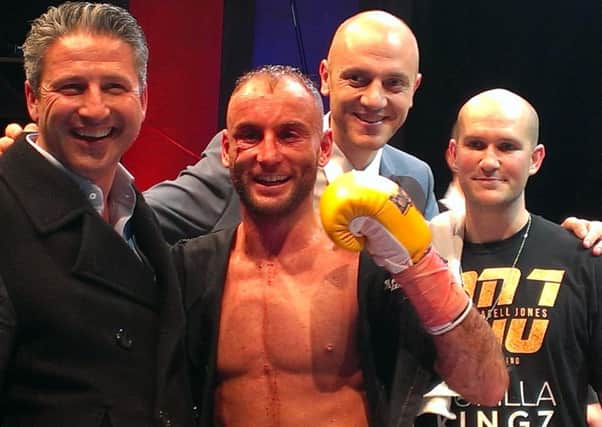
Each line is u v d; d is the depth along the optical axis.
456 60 4.13
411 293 1.70
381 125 2.45
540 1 4.10
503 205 2.13
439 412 1.87
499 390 1.75
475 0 4.12
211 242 1.96
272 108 1.81
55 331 1.61
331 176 2.47
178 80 3.81
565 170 4.17
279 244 1.89
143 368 1.70
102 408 1.62
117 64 1.72
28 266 1.61
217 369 1.87
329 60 2.53
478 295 2.12
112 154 1.75
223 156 1.93
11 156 1.72
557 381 2.02
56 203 1.68
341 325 1.84
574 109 4.12
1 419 1.63
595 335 2.04
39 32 1.72
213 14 3.81
